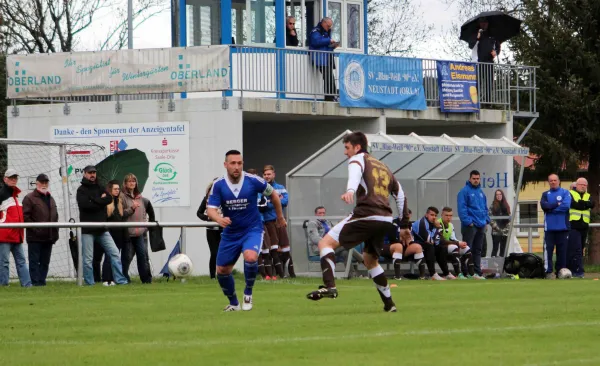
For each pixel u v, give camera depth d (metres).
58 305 21.53
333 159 34.09
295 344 14.12
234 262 19.58
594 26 53.50
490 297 23.11
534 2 53.81
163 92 36.34
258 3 40.56
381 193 18.30
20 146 38.56
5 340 15.27
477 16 43.50
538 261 35.34
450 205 38.97
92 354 13.39
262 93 38.94
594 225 35.91
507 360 12.52
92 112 37.69
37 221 29.06
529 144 52.38
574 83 53.31
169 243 36.62
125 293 25.08
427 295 23.75
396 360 12.59
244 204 19.22
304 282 29.67
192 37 40.62
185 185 36.72
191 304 21.58
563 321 17.27
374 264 19.03
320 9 42.00
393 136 34.59
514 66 44.34
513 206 37.59
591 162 55.03
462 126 45.03
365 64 39.62
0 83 54.69
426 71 41.38
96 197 28.73
